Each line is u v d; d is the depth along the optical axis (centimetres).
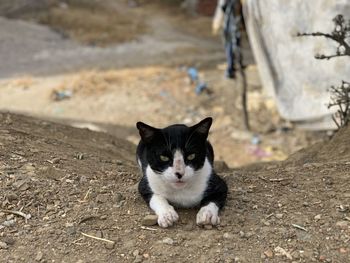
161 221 72
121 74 352
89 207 78
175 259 66
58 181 86
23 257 67
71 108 297
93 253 68
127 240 70
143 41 487
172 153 73
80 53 439
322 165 96
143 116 283
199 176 75
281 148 244
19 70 388
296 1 186
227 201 81
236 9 248
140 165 90
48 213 77
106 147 132
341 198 80
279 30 200
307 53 187
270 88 228
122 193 83
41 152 101
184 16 605
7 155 94
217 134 263
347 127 119
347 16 165
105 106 297
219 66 365
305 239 69
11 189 82
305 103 194
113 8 619
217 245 69
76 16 542
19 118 133
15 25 497
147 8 639
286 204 80
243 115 279
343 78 173
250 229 72
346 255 66
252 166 130
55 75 370
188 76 340
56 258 67
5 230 73
